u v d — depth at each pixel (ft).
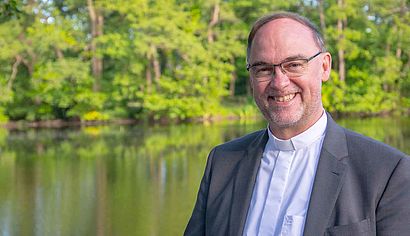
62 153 72.02
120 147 77.56
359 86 122.62
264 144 8.13
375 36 121.08
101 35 115.75
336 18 118.73
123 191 47.70
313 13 122.93
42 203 43.16
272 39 7.40
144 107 117.60
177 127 106.22
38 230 35.37
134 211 40.29
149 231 34.94
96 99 114.21
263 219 7.60
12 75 111.34
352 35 117.50
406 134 86.74
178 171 57.88
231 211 7.89
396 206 6.93
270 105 7.54
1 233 34.71
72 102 115.65
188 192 47.06
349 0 117.60
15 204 42.80
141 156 69.10
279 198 7.60
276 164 7.81
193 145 79.10
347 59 125.70
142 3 115.44
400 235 6.82
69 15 125.08
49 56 116.78
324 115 7.85
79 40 117.39
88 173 57.16
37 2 112.98
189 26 120.37
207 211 8.21
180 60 123.95
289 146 7.73
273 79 7.43
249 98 128.36
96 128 106.11
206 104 118.62
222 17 122.62
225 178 8.25
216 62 119.44
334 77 118.62
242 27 124.98
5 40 110.22
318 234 7.08
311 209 7.23
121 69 118.52
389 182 7.04
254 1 123.95
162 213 39.65
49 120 116.98
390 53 124.36
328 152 7.48
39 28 110.52
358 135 7.62
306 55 7.36
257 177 7.97
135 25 112.68
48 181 52.65
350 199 7.11
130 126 110.11
